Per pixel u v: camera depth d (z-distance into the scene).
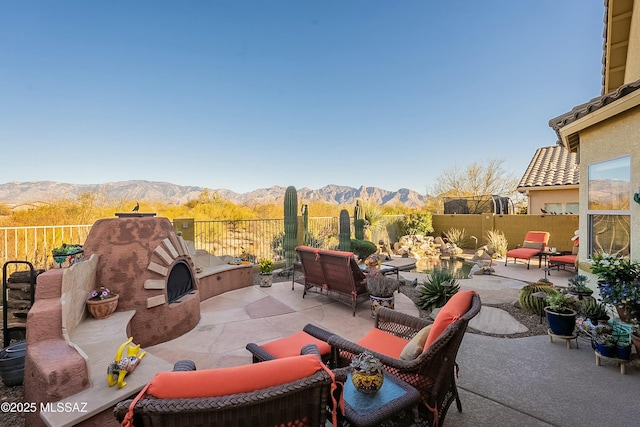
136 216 4.34
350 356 2.56
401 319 3.05
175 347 3.89
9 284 3.99
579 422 2.47
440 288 5.46
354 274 5.24
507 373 3.25
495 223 13.25
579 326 4.10
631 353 3.46
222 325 4.68
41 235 6.46
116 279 3.76
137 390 2.43
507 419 2.51
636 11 5.60
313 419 1.34
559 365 3.42
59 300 2.94
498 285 7.17
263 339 4.17
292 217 8.30
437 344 2.02
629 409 2.63
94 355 2.84
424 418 2.13
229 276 6.72
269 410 1.24
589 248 5.06
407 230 14.30
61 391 2.28
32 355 2.48
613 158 4.46
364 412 1.70
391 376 2.10
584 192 5.16
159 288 3.99
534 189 12.84
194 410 1.09
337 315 5.16
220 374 1.21
